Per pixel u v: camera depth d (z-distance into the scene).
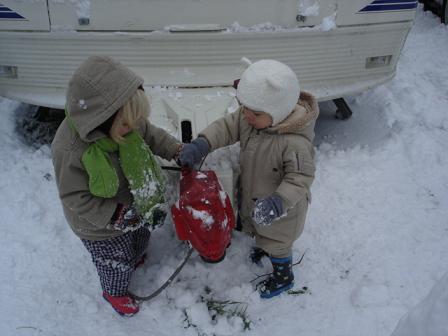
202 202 1.54
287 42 2.14
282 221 1.64
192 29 2.02
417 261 1.99
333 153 2.59
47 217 2.15
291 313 1.79
